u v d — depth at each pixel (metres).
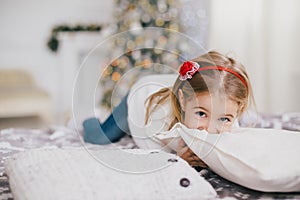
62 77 4.09
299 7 2.70
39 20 4.28
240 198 0.85
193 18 3.33
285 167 0.83
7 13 4.20
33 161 0.89
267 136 0.95
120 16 3.22
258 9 2.92
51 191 0.75
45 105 3.53
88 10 4.39
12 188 0.86
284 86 2.81
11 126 3.59
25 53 4.27
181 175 0.82
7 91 3.70
